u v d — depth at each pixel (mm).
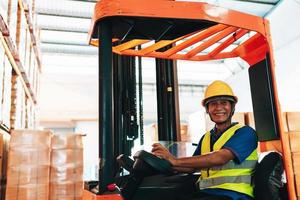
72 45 11578
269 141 2404
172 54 2959
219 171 2314
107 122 1859
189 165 2104
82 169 4438
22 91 5301
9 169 3988
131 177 2205
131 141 3594
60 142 4434
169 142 3699
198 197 2295
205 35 2580
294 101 9109
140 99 3934
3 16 3447
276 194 2051
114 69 3680
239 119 4754
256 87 2494
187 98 14352
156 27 2240
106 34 1971
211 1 9391
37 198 4000
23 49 4816
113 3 1948
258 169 2135
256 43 2592
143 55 2945
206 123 4988
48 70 12297
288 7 9086
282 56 9742
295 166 3232
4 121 3832
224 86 2432
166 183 2525
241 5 9727
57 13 9836
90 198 2066
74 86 13055
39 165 4090
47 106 12883
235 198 2168
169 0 2051
